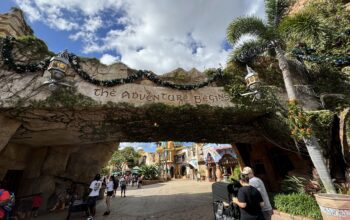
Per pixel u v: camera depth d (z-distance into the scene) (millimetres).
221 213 5695
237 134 9984
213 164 30922
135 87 6289
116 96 5965
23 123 6254
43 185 9938
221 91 7125
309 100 7594
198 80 7270
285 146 8352
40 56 5852
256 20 7074
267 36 7047
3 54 5402
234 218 4859
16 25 7797
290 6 7750
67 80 5645
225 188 5527
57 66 5090
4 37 5629
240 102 7055
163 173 44219
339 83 7844
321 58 7766
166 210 9727
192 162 39594
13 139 8375
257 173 12633
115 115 6508
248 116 7688
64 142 9844
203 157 34125
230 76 7520
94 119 6695
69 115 6156
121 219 8141
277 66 8219
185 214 8633
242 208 3791
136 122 7309
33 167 10203
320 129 6621
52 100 5332
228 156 26297
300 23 6512
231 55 7820
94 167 13094
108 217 8547
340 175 6809
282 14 7496
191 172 43000
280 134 7715
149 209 10164
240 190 3924
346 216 4305
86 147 12781
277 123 7359
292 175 9273
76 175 12273
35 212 8945
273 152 11641
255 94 6887
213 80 7227
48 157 10688
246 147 13680
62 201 10820
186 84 7016
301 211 6234
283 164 11039
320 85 8000
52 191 10523
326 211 4656
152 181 33969
